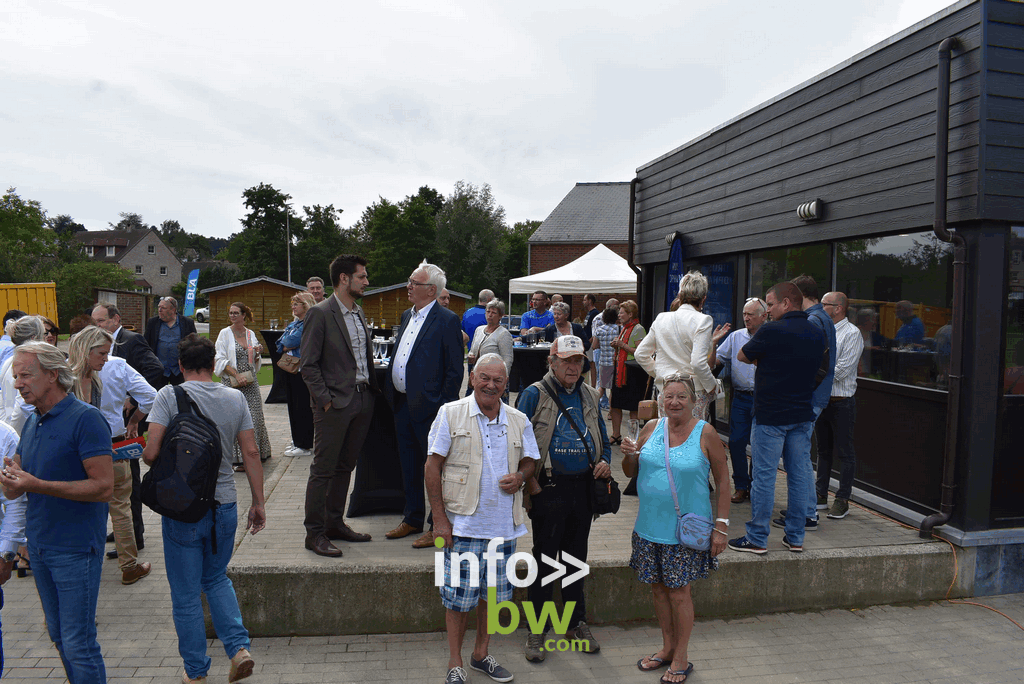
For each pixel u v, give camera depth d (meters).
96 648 2.89
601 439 3.59
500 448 3.22
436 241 60.78
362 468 4.87
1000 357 4.40
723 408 7.61
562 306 8.01
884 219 5.02
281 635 3.84
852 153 5.38
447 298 5.26
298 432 6.89
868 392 5.46
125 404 4.75
